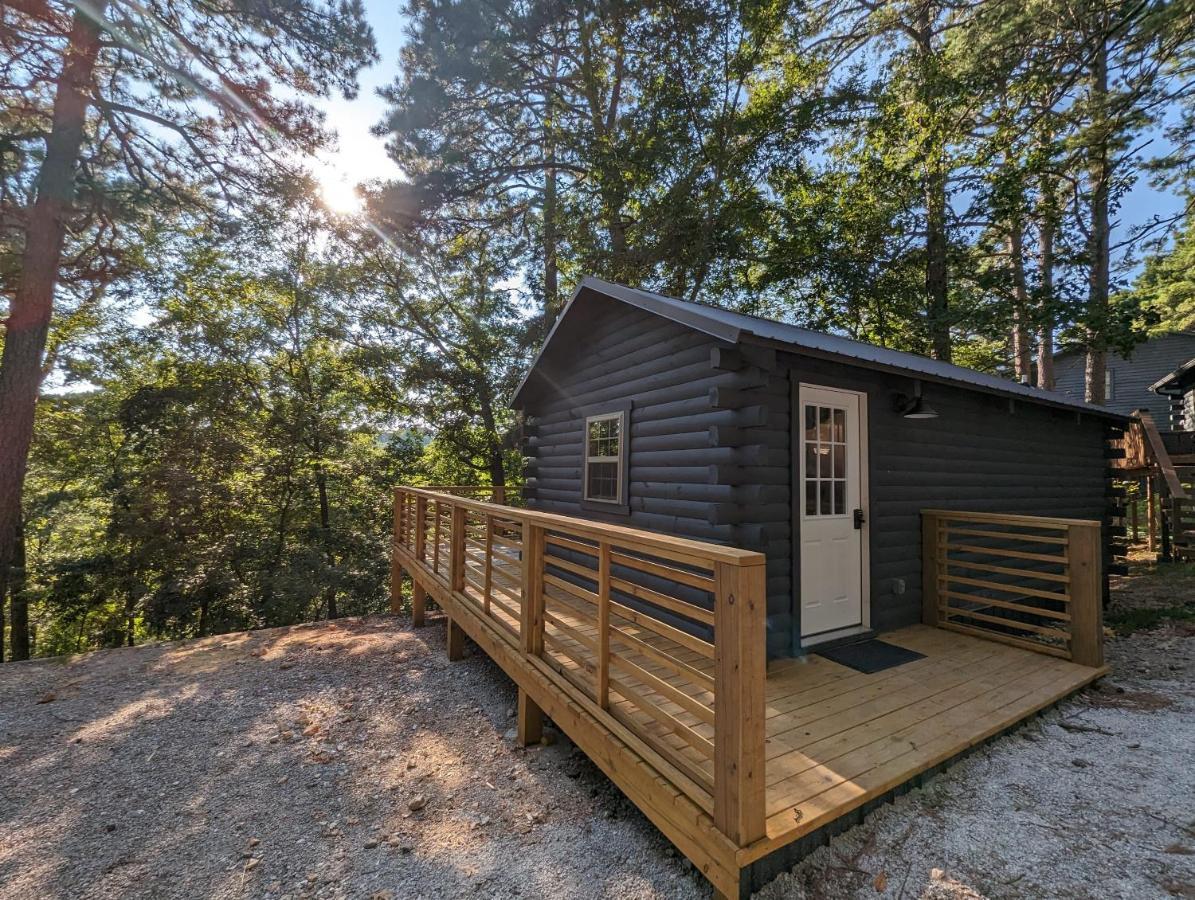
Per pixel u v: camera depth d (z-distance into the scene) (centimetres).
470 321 1335
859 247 1233
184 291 1168
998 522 430
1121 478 726
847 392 436
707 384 409
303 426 1174
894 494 463
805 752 256
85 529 1181
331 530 1163
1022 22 1034
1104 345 1048
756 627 187
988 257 1284
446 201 1188
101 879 239
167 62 755
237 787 315
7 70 695
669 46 1122
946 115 1141
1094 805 244
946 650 406
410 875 236
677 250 1124
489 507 431
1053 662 380
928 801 247
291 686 484
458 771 327
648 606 463
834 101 1147
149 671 529
